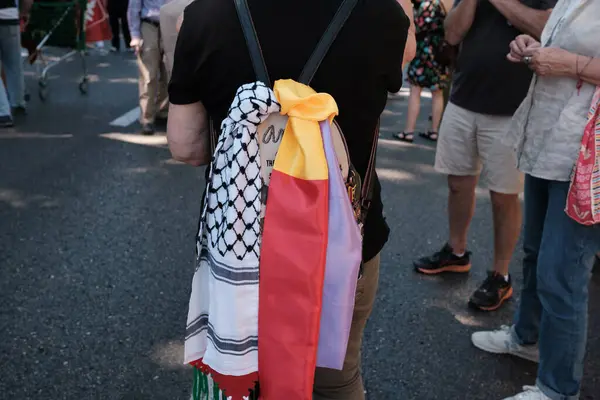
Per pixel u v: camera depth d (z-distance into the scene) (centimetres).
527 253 274
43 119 655
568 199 221
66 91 785
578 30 218
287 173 142
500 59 299
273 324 144
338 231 144
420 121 736
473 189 350
